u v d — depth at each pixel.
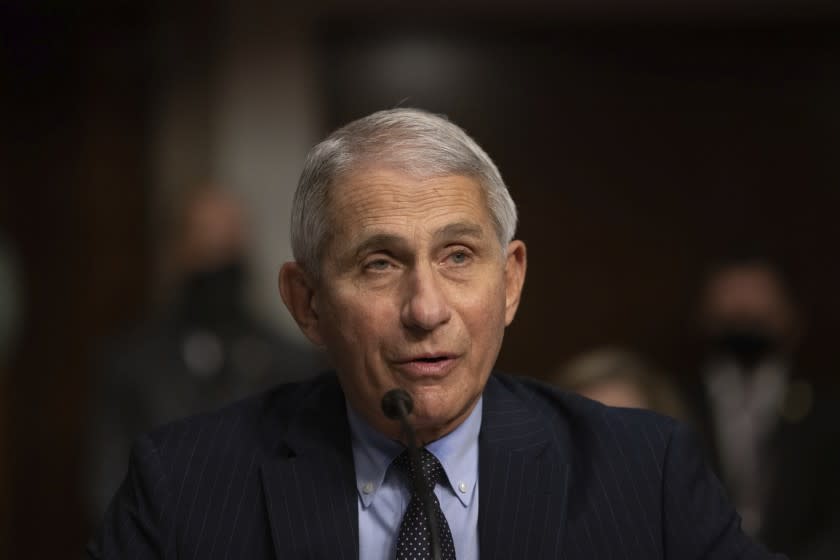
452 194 4.54
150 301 14.68
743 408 10.99
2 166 14.87
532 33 14.81
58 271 14.87
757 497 10.23
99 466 10.47
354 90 14.66
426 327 4.44
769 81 14.84
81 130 14.86
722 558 4.77
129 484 4.96
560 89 14.84
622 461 4.93
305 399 5.20
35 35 14.82
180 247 11.22
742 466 10.60
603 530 4.75
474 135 14.80
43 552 14.90
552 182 14.90
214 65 14.52
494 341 4.65
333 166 4.62
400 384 4.53
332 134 4.74
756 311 11.31
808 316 14.75
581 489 4.86
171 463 4.92
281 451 4.93
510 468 4.86
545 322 14.92
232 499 4.82
